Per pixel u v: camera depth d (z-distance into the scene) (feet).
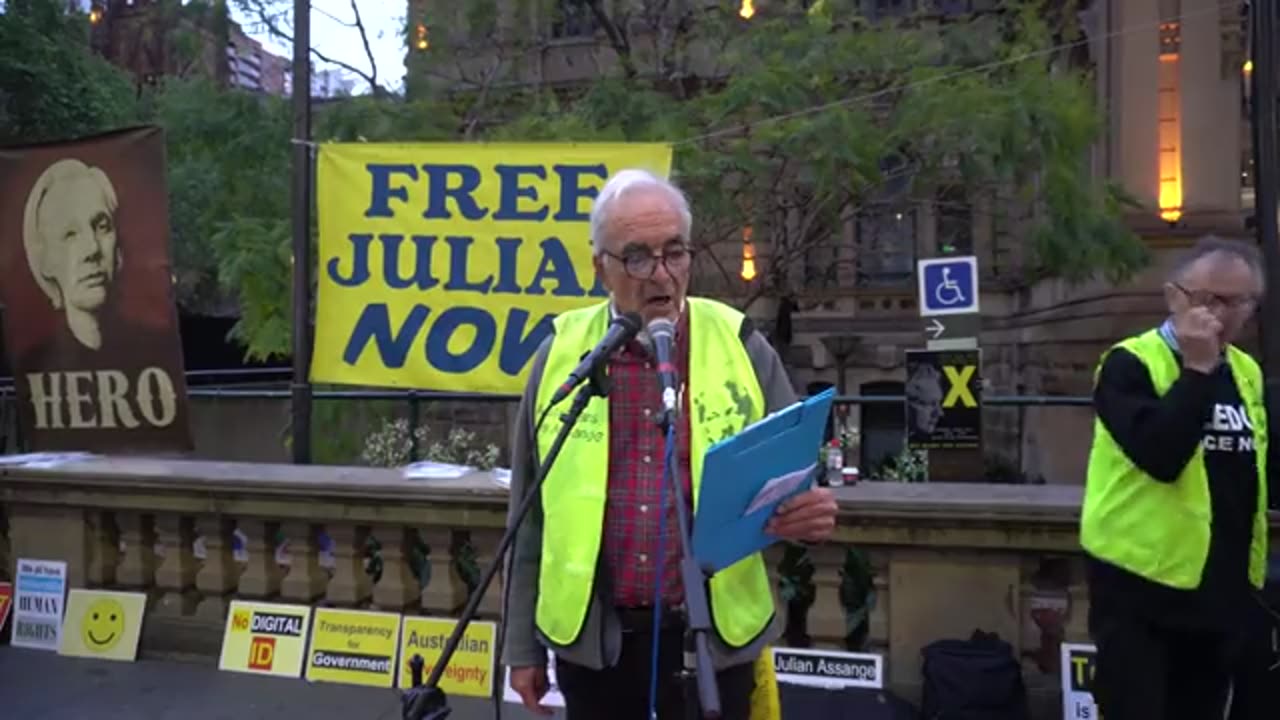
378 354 16.28
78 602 15.14
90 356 16.76
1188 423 8.18
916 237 51.26
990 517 11.77
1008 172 23.80
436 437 28.45
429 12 30.22
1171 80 40.81
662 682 6.95
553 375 7.39
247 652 14.16
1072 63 45.65
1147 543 8.70
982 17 30.17
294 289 16.47
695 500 6.63
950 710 11.03
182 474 14.61
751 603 6.98
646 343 6.77
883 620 12.57
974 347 14.71
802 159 24.68
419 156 16.10
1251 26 15.14
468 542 14.29
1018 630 12.08
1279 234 14.55
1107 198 27.43
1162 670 8.84
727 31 30.40
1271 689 9.37
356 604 14.33
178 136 27.30
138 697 13.32
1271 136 14.78
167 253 16.34
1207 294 8.25
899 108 24.94
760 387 7.27
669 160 15.65
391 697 13.23
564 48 34.55
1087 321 41.37
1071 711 11.78
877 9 34.91
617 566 6.95
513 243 15.94
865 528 12.26
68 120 44.45
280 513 14.29
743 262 37.04
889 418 42.04
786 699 11.58
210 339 62.13
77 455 16.61
